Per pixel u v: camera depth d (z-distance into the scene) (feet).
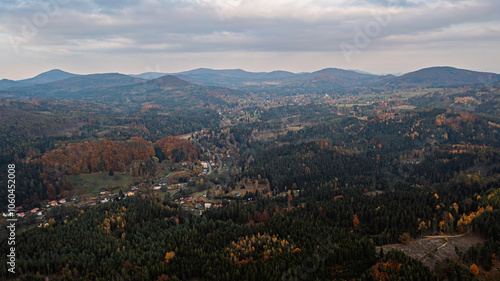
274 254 350.43
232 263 337.52
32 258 369.71
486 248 315.99
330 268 321.11
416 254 339.57
